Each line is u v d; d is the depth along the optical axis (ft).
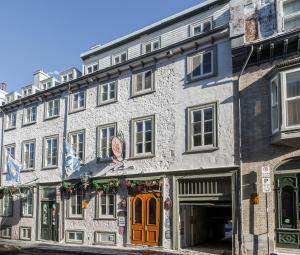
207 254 51.65
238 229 49.39
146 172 60.75
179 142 57.67
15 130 89.35
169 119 59.62
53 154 78.64
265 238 47.03
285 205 46.55
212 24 66.44
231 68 53.67
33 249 65.26
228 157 51.83
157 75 62.69
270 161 48.01
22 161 85.20
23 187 82.79
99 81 71.97
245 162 50.11
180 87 59.11
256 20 51.93
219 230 66.49
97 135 69.77
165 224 57.16
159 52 61.98
